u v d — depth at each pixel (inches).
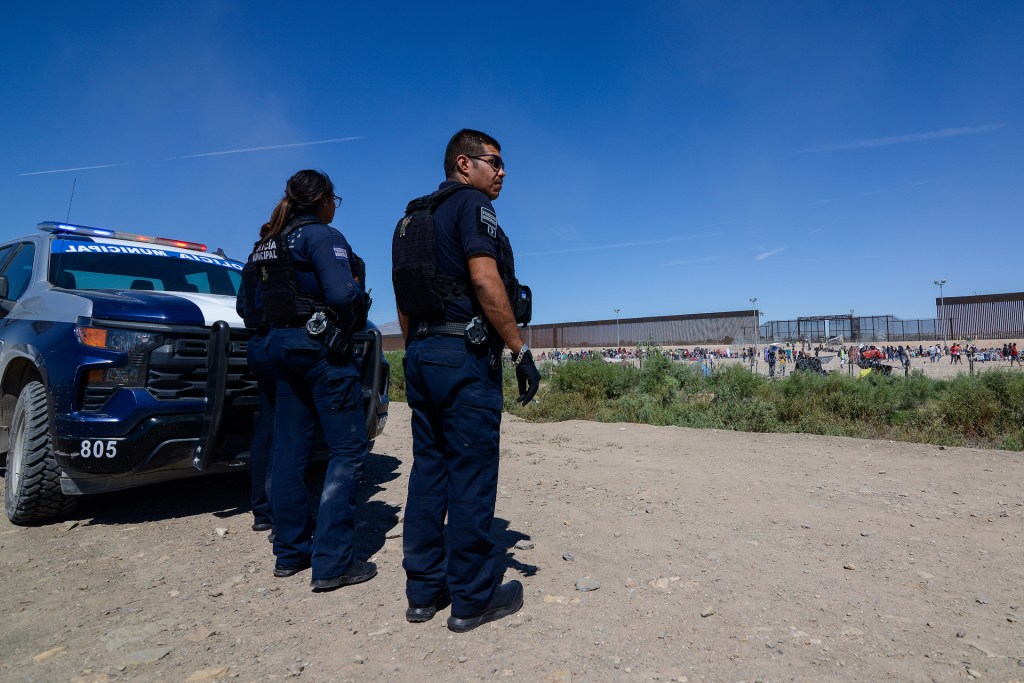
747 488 167.8
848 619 88.8
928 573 106.0
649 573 108.1
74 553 126.3
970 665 75.5
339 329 107.5
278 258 107.6
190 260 196.7
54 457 139.0
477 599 88.1
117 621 95.3
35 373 156.3
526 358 85.8
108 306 135.3
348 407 110.7
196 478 192.5
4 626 94.3
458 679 74.9
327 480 108.7
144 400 130.9
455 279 87.2
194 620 95.0
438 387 86.6
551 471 195.0
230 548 128.0
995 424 300.5
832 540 123.3
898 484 170.9
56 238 175.0
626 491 166.7
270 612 97.3
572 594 100.1
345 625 91.7
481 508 87.4
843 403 366.0
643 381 449.1
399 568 115.3
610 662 77.7
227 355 128.5
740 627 86.7
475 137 94.6
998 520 135.6
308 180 111.7
